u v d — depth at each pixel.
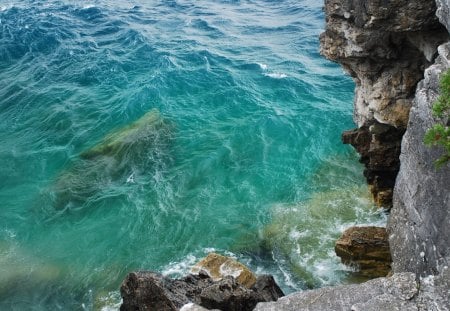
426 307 10.98
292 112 38.31
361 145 26.08
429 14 18.77
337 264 23.19
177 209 28.42
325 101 39.91
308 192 28.95
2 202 29.86
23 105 41.28
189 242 26.05
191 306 13.24
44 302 23.14
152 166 32.22
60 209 28.92
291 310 11.72
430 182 14.37
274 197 28.92
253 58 48.88
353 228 23.14
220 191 29.83
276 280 22.94
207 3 69.94
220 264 22.16
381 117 22.83
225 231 26.59
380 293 11.50
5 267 25.03
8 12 65.06
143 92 41.59
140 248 25.89
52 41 54.53
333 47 23.05
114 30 58.06
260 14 64.31
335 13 21.86
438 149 13.94
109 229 27.23
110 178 31.27
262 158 32.81
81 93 42.69
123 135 34.84
